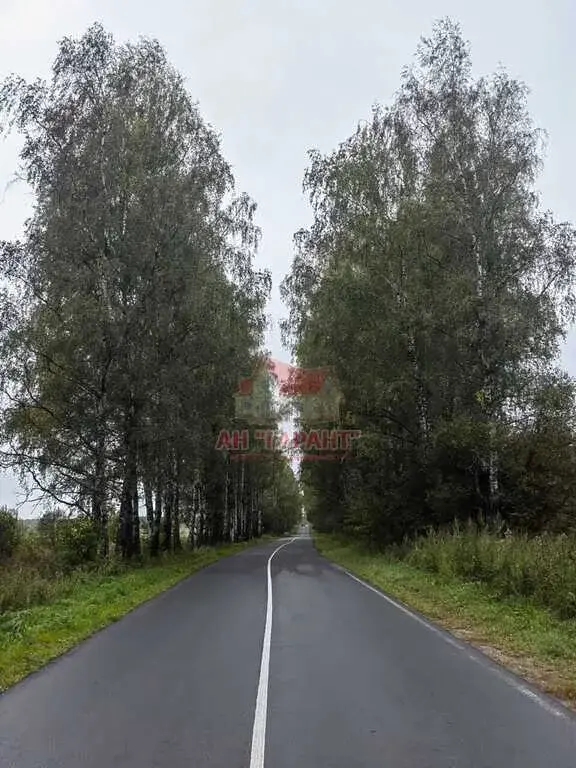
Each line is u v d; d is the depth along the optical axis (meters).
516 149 25.42
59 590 16.98
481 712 7.00
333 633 11.66
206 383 29.30
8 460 23.95
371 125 29.61
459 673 8.73
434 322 24.72
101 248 24.53
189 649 10.38
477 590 15.90
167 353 26.55
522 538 18.45
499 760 5.62
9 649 9.97
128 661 9.61
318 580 21.34
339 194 29.28
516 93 25.86
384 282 27.31
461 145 25.77
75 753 5.83
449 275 24.88
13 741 6.16
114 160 24.47
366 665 9.17
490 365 24.25
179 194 25.64
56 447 24.39
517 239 24.56
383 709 7.11
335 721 6.69
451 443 24.19
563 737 6.20
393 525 29.86
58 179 24.16
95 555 23.70
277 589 18.69
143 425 25.25
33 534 26.64
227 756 5.72
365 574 22.72
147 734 6.32
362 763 5.55
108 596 16.59
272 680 8.34
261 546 52.62
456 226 24.83
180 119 27.84
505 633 11.38
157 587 19.47
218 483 48.50
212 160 28.89
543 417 24.00
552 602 13.11
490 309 23.52
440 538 22.52
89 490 24.53
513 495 24.61
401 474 29.39
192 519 43.22
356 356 28.06
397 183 28.91
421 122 27.17
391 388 26.27
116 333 23.48
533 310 23.92
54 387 24.95
